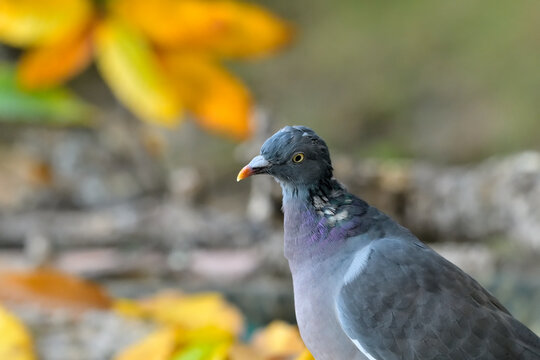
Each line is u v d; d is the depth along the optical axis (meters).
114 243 5.27
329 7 8.48
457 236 5.26
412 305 4.86
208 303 5.03
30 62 5.06
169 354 4.97
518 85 7.60
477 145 7.47
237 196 6.59
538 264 5.21
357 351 4.88
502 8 7.97
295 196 4.89
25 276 5.02
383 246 4.87
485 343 4.85
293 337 4.99
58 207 5.33
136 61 5.07
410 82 7.89
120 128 5.40
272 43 5.10
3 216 5.29
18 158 5.35
